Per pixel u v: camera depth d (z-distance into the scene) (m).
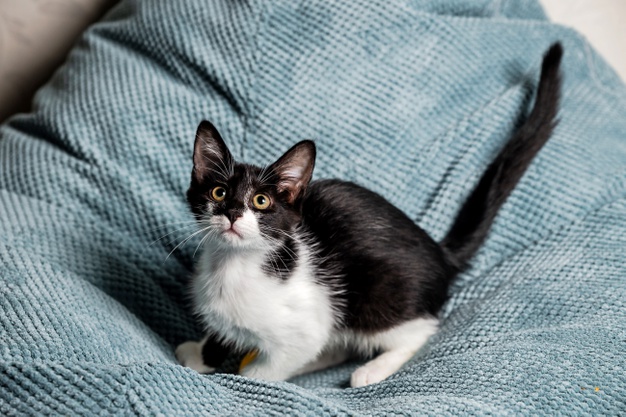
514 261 0.84
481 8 0.94
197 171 0.75
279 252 0.76
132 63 0.91
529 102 0.90
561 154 0.87
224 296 0.75
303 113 0.87
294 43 0.88
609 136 0.90
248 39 0.88
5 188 0.87
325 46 0.88
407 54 0.89
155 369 0.66
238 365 0.80
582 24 1.06
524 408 0.66
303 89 0.87
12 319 0.70
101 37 0.95
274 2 0.88
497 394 0.67
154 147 0.87
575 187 0.86
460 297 0.83
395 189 0.87
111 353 0.70
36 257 0.77
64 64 0.98
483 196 0.84
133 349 0.72
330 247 0.78
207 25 0.89
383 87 0.88
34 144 0.90
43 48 1.03
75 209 0.85
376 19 0.88
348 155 0.87
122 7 0.97
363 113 0.87
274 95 0.87
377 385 0.72
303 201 0.78
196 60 0.88
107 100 0.89
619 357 0.70
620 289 0.77
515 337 0.73
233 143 0.88
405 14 0.88
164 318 0.82
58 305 0.72
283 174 0.74
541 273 0.80
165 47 0.90
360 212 0.79
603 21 1.05
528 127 0.85
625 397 0.67
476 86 0.91
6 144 0.91
